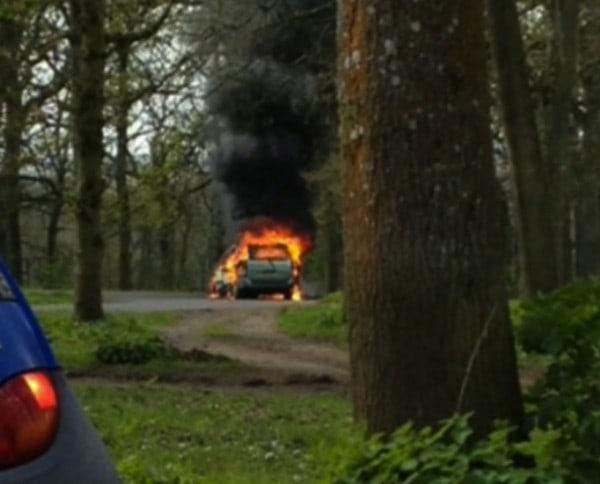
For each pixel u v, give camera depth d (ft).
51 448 13.14
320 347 91.76
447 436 25.41
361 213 26.63
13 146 96.89
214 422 49.24
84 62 89.97
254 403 56.49
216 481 33.96
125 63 94.79
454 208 26.17
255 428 47.47
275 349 89.35
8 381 12.97
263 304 146.51
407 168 26.21
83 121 92.63
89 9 88.28
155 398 57.88
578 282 28.32
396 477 24.64
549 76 75.97
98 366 72.69
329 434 44.45
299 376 68.90
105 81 92.02
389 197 26.27
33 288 195.93
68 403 13.65
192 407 54.54
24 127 92.79
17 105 92.02
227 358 77.77
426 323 26.07
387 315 26.27
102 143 94.84
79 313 96.68
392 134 26.23
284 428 47.24
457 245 26.18
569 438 24.50
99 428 46.19
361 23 26.55
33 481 12.90
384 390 26.32
